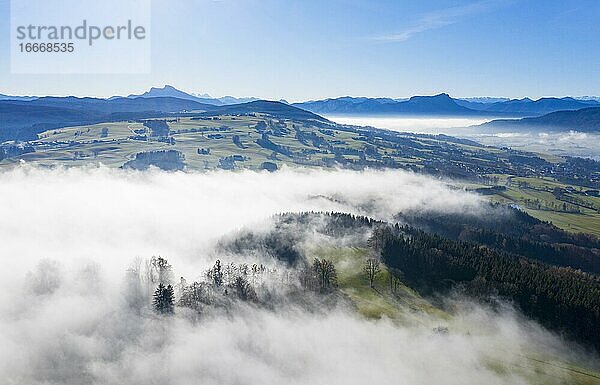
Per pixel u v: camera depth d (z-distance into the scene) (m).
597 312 187.50
